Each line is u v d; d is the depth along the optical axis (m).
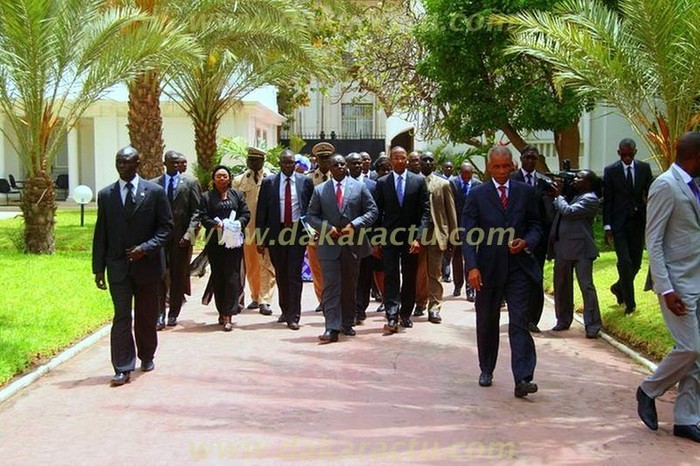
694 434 5.62
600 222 19.39
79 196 20.19
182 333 9.58
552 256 9.70
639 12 9.28
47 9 13.59
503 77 17.94
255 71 19.94
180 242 9.80
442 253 10.38
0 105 15.59
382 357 8.30
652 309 9.63
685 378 5.70
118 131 26.42
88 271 13.13
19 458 5.33
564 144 20.36
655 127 10.30
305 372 7.65
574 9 10.35
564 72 10.19
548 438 5.72
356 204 9.18
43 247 15.54
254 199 11.27
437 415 6.27
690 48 9.15
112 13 14.46
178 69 18.12
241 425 6.00
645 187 9.86
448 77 17.81
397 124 29.70
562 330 9.77
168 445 5.55
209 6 16.25
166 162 9.93
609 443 5.61
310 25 22.52
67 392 6.94
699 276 5.64
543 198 9.27
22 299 10.37
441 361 8.14
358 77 25.05
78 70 14.62
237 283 9.86
